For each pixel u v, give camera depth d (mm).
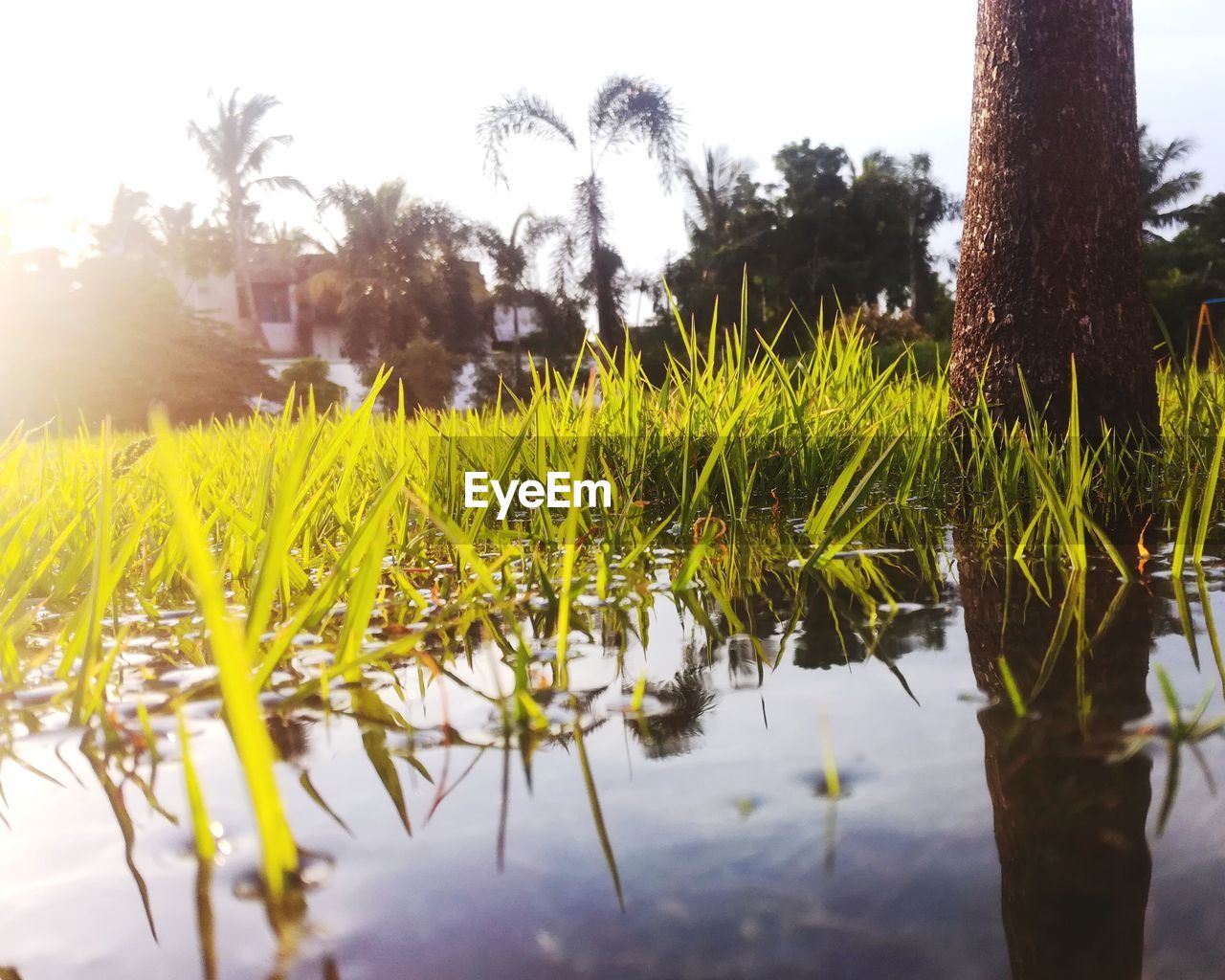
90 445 2688
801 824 598
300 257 31953
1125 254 2857
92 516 1806
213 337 24359
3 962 477
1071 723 777
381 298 27609
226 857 609
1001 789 639
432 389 25031
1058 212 2818
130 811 710
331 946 478
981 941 447
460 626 1395
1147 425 2891
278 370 29547
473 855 584
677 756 756
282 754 823
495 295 23406
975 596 1378
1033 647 1059
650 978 430
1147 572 1493
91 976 461
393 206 27500
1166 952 428
